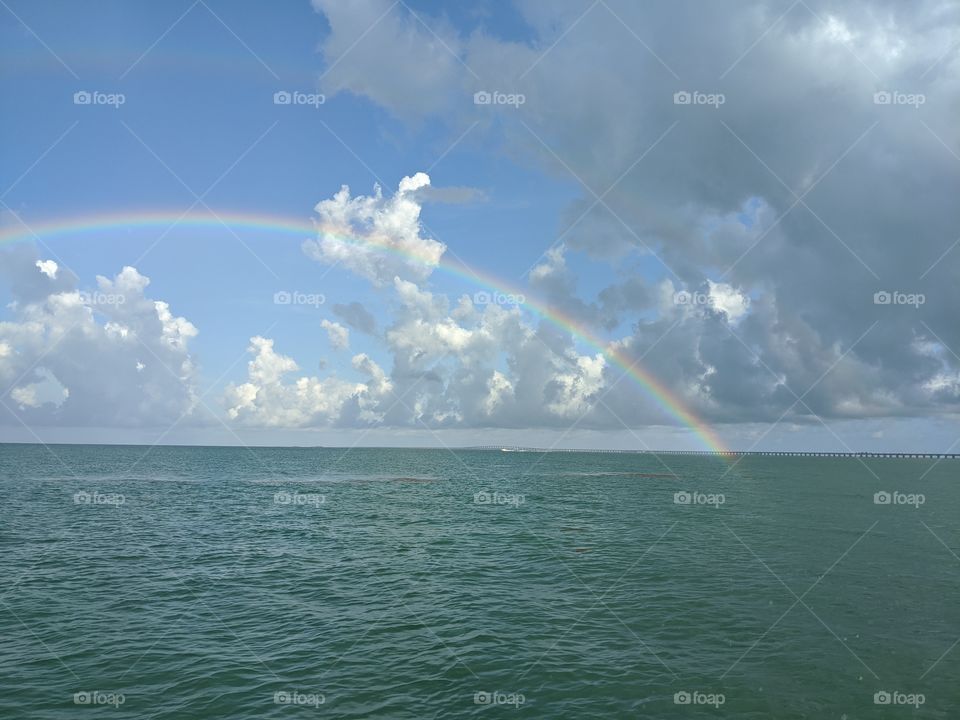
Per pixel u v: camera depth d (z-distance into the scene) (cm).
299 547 4072
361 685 1753
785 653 2020
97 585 2948
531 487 10069
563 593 2836
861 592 2841
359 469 15838
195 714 1558
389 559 3675
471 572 3300
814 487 10225
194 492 8231
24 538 4281
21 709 1577
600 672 1855
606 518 5800
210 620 2391
